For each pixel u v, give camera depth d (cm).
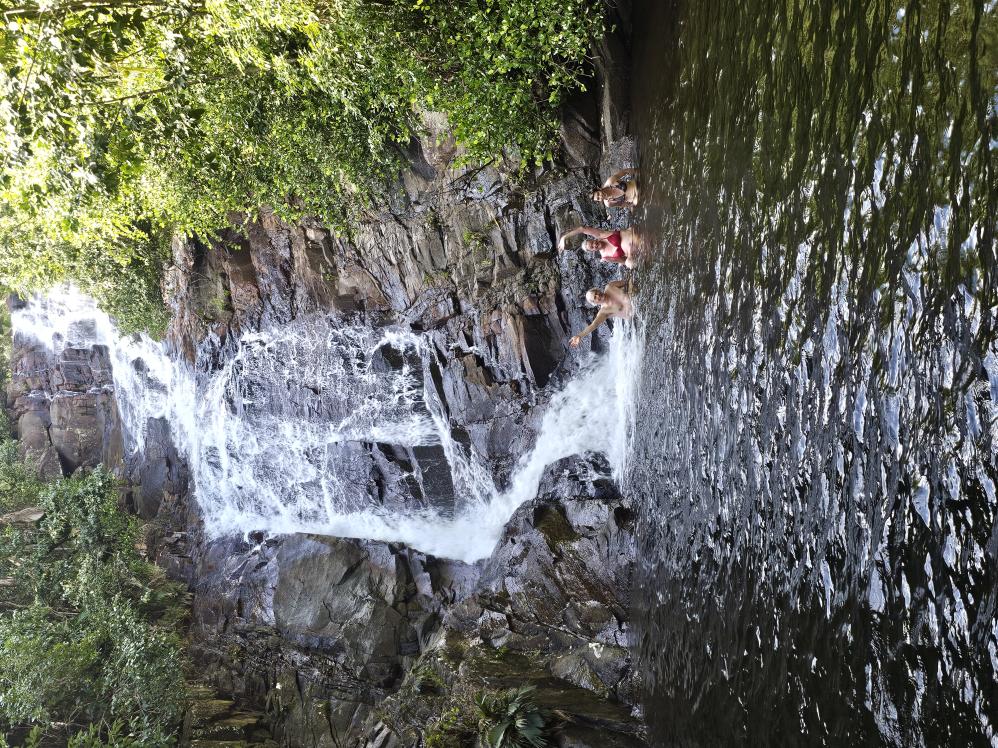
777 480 404
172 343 2562
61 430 3250
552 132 1317
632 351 1195
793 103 401
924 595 258
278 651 1931
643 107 1073
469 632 1448
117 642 1877
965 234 242
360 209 1723
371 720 1476
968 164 241
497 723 1107
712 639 538
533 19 1091
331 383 2033
